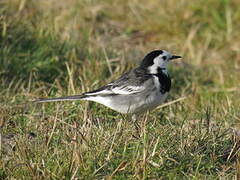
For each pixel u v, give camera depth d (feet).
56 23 54.70
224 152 33.73
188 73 53.21
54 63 46.62
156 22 61.05
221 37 60.34
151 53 38.99
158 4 62.54
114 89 38.24
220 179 30.73
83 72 45.55
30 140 34.83
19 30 48.47
